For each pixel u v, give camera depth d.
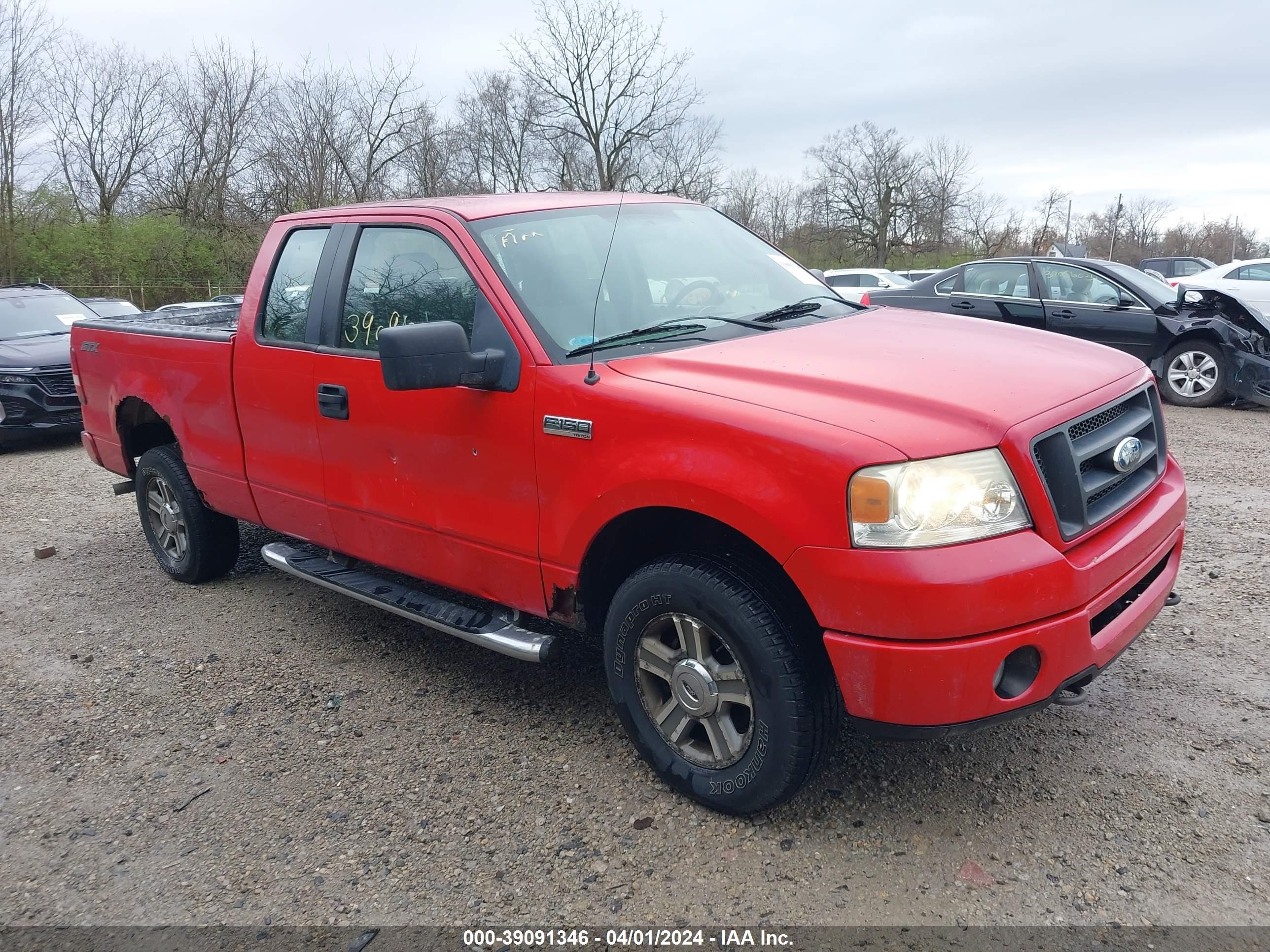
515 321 3.26
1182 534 3.32
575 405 3.04
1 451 10.18
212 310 6.33
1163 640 4.04
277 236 4.38
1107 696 3.60
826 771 3.22
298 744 3.62
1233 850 2.71
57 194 40.91
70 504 7.54
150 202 43.91
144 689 4.16
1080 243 66.00
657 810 3.07
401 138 39.66
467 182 41.69
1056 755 3.24
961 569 2.43
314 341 4.03
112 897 2.82
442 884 2.79
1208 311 9.77
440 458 3.51
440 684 4.06
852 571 2.48
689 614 2.88
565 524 3.12
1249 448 7.71
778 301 3.89
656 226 4.03
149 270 40.53
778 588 2.76
